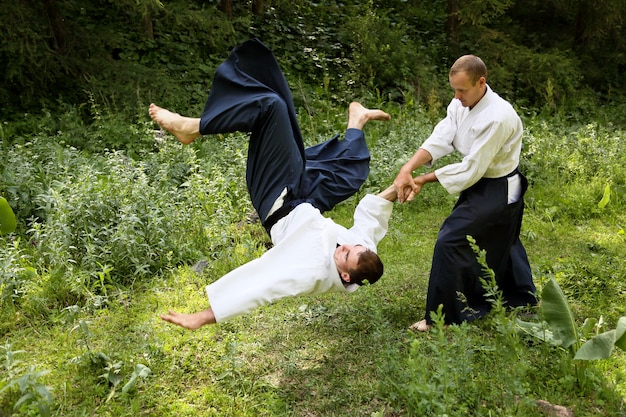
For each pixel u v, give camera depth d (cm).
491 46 1242
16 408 355
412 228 661
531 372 381
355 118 452
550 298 383
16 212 602
